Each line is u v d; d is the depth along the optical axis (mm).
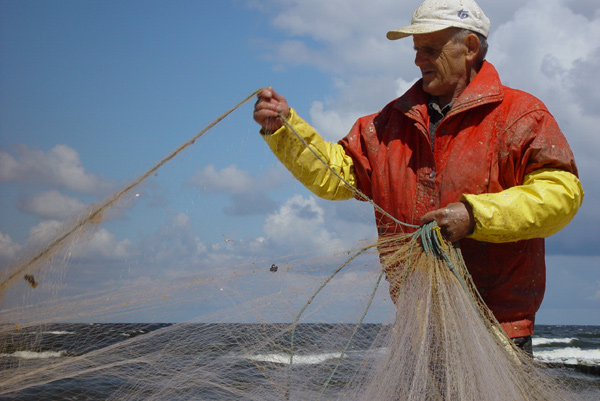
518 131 2145
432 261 2113
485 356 1977
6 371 2102
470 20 2291
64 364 2207
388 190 2439
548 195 2002
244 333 2301
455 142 2252
